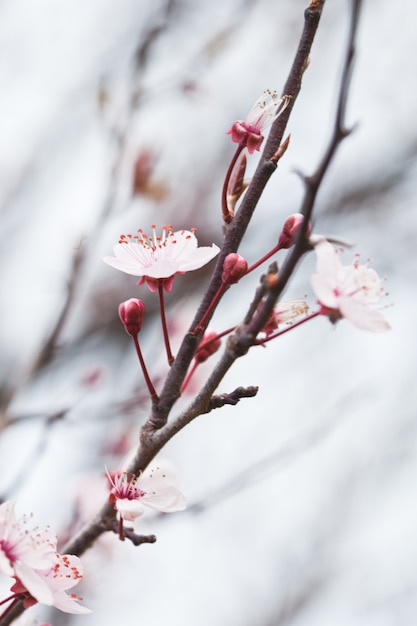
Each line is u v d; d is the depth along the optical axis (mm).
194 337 514
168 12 851
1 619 515
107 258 521
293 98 517
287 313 510
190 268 518
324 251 499
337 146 471
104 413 715
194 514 656
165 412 515
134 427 792
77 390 771
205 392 507
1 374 952
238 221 516
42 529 502
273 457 667
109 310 949
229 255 512
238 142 519
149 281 521
